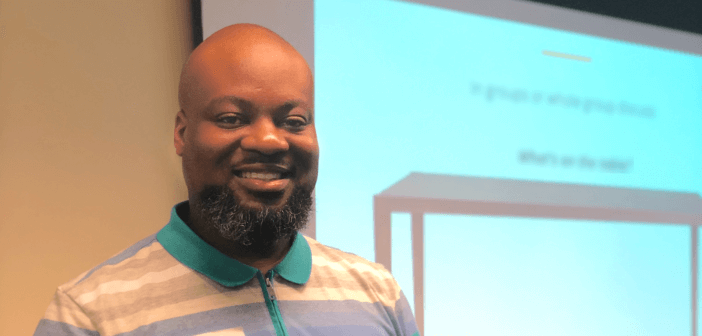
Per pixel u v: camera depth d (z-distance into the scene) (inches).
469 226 62.2
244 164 25.7
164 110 50.7
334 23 56.8
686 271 76.5
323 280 29.1
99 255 47.2
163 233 28.5
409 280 57.9
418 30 62.0
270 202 26.1
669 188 76.8
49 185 46.3
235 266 26.7
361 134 56.9
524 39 68.8
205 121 26.1
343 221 54.7
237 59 26.2
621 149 73.9
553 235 67.4
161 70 50.8
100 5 49.2
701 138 80.0
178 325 25.2
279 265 27.8
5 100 45.5
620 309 70.7
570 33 72.2
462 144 63.1
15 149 45.5
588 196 70.6
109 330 24.6
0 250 44.4
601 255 70.3
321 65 55.5
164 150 50.4
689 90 80.1
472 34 65.5
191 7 51.3
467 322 60.6
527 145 67.4
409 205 58.7
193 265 26.8
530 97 68.4
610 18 75.0
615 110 74.1
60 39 47.7
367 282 30.4
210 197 26.2
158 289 26.1
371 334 27.7
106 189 48.0
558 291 66.8
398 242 57.7
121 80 49.3
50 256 45.8
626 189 73.5
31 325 44.8
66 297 25.6
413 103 60.6
